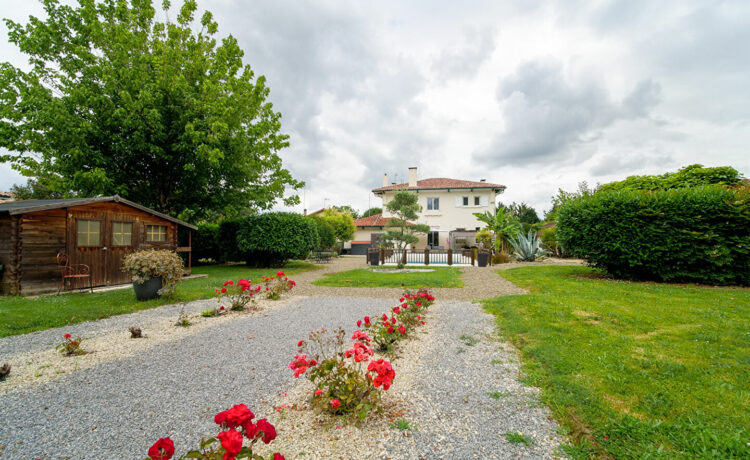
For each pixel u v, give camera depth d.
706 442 2.32
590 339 4.81
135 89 14.05
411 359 4.37
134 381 3.69
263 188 19.03
